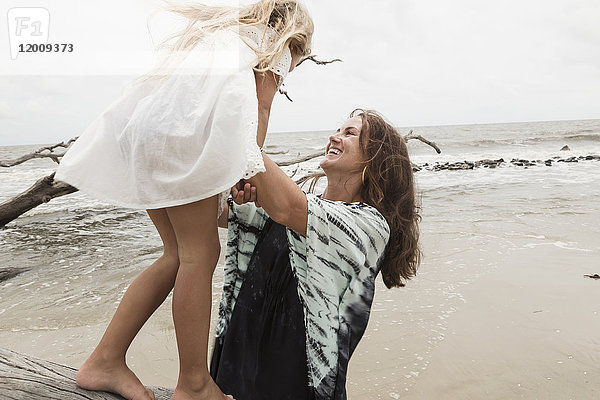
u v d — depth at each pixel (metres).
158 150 1.51
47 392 1.63
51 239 9.59
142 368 4.39
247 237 2.06
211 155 1.48
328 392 1.75
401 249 2.08
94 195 1.56
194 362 1.64
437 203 12.98
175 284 1.63
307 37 1.95
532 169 22.39
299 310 1.89
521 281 6.41
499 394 3.94
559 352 4.55
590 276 6.50
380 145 2.05
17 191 17.28
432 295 6.05
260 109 1.81
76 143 1.65
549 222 10.02
